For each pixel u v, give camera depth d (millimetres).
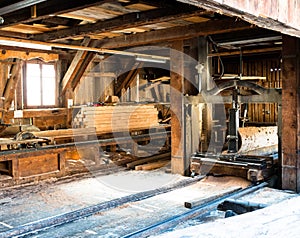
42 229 4141
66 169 6977
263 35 5891
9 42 5828
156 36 5996
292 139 5395
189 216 4406
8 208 5012
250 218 2363
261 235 2023
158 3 4285
